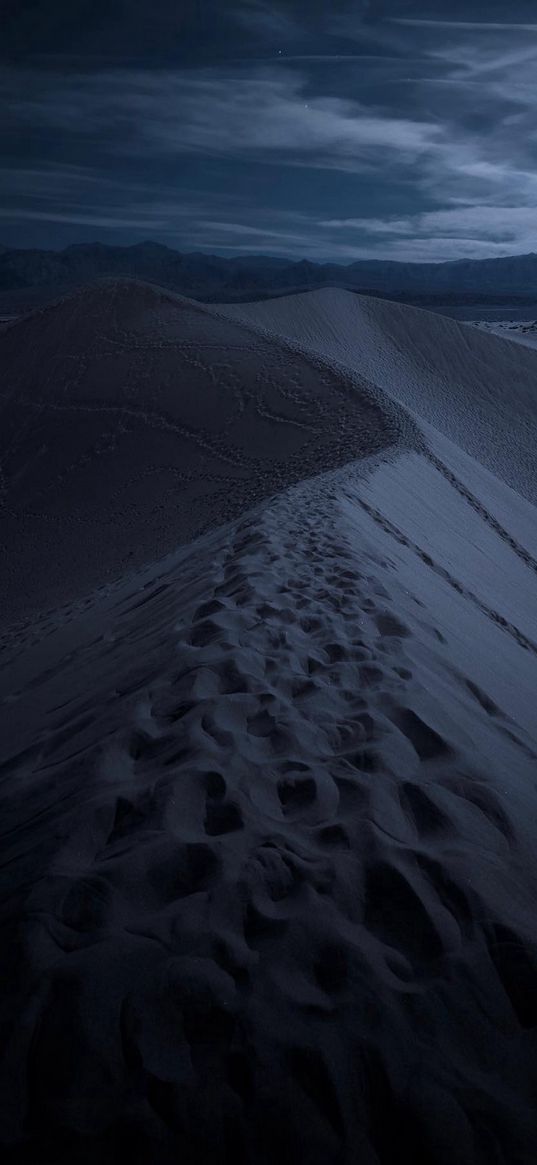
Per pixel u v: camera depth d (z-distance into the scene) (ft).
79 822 8.17
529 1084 5.84
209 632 13.46
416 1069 5.75
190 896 7.14
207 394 79.25
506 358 135.13
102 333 104.12
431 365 130.31
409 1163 5.28
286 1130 5.34
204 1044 5.82
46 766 10.46
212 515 55.31
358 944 6.75
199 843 7.75
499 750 11.14
